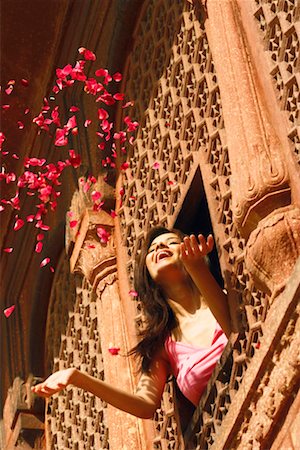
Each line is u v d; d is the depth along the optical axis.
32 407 6.45
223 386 4.55
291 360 3.91
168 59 5.52
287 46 4.52
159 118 5.50
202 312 4.86
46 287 6.61
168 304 4.92
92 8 6.30
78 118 6.24
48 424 6.37
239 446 4.14
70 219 5.93
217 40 4.85
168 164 5.36
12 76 6.77
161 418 5.04
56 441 6.26
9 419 6.64
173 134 5.34
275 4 4.66
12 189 7.01
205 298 4.62
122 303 5.56
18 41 6.70
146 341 4.87
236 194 4.36
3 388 6.88
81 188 5.88
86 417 5.87
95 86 5.43
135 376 5.30
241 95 4.59
